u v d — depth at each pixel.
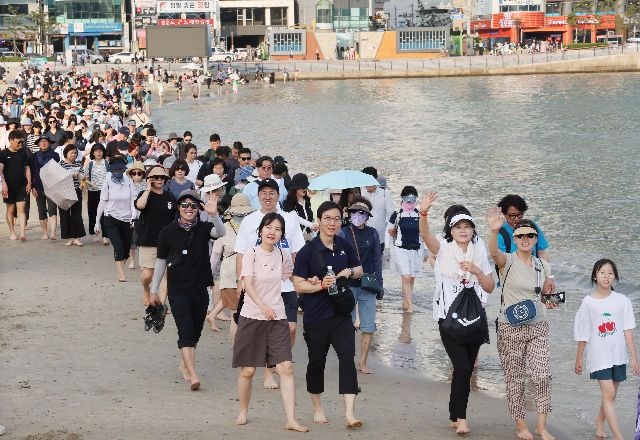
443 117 73.50
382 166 45.47
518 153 50.62
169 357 13.21
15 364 12.43
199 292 11.68
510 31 170.12
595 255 24.17
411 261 17.55
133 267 19.00
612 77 119.38
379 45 150.88
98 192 21.62
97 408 10.54
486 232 26.58
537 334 10.54
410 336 16.02
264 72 121.25
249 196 14.88
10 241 21.61
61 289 17.03
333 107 83.00
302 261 10.43
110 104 56.84
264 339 10.20
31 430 9.57
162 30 107.62
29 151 24.30
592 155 49.19
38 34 136.62
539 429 10.56
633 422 11.74
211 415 10.55
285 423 10.36
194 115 75.38
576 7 169.00
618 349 10.71
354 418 10.37
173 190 16.30
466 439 10.27
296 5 165.25
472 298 10.38
